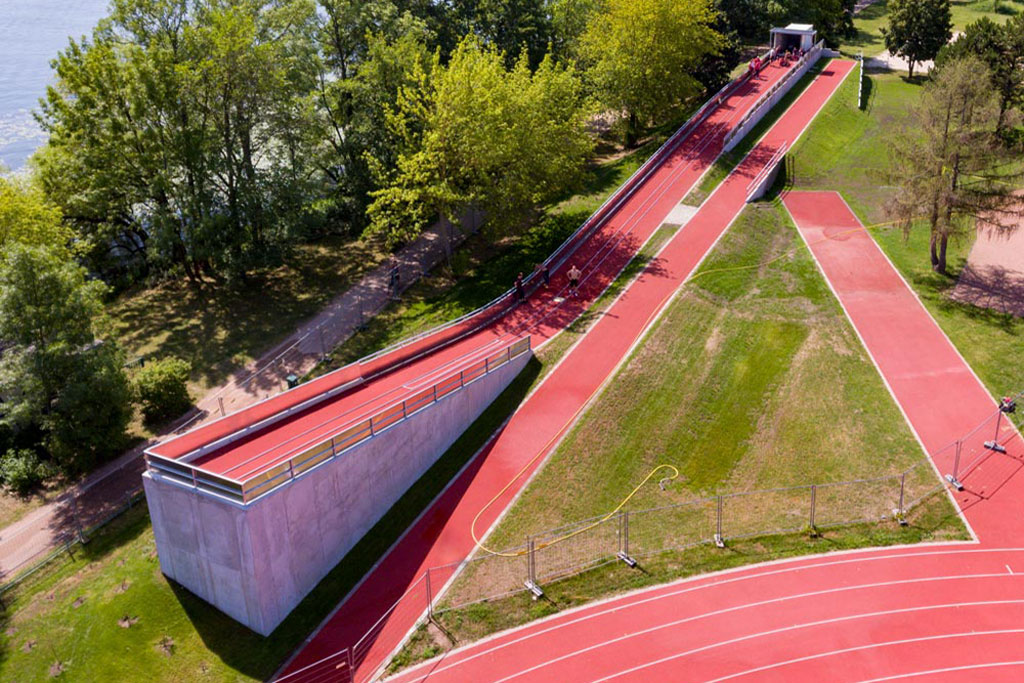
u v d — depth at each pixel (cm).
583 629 3139
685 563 3422
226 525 3102
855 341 4825
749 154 7331
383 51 6400
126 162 5647
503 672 2983
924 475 3841
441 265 6378
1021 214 5147
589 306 5191
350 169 6950
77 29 15938
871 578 3312
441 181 5678
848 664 2944
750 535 3547
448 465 4022
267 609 3198
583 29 8938
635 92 7688
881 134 8025
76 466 4353
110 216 5894
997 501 3675
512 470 3953
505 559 3481
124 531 3819
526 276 5675
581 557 3469
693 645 3047
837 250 5859
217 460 3422
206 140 5781
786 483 3834
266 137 6225
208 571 3256
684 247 5859
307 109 6362
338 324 5644
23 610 3372
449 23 8362
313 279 6288
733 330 4925
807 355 4703
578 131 6438
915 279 5475
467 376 4175
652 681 2909
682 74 7862
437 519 3728
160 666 3100
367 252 6706
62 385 4238
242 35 5694
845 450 4009
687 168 7094
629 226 6206
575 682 2922
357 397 4069
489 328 5016
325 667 3064
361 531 3659
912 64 9712
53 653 3136
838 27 10956
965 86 5025
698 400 4344
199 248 5625
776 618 3148
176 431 4638
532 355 4706
